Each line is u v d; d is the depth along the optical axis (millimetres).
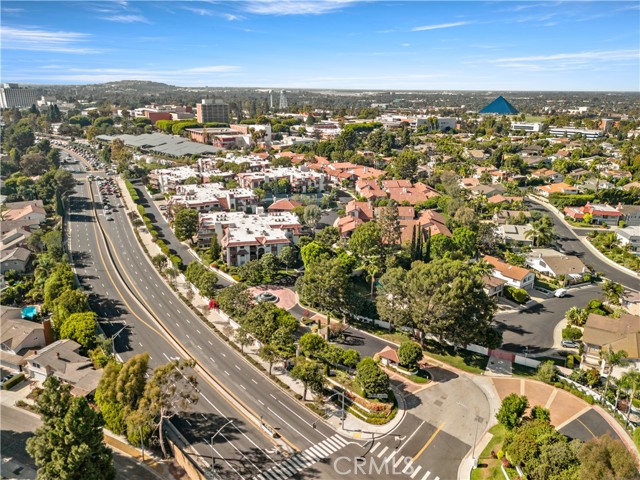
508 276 146250
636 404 92000
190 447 80062
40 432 69000
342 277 121375
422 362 108062
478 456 79375
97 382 92250
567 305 137250
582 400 94125
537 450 71312
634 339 102812
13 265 146875
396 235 164500
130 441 79062
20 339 105562
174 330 119500
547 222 182750
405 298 115938
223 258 161000
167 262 160500
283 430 85062
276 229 172500
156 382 76938
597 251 180875
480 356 110812
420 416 89688
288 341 105625
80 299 116562
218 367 104062
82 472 66062
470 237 165375
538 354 111875
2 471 74438
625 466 60656
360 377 93750
